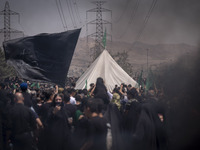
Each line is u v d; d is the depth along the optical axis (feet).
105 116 23.68
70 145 24.39
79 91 35.96
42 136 24.82
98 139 18.03
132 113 24.95
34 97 33.47
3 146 23.39
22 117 22.20
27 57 32.04
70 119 25.31
